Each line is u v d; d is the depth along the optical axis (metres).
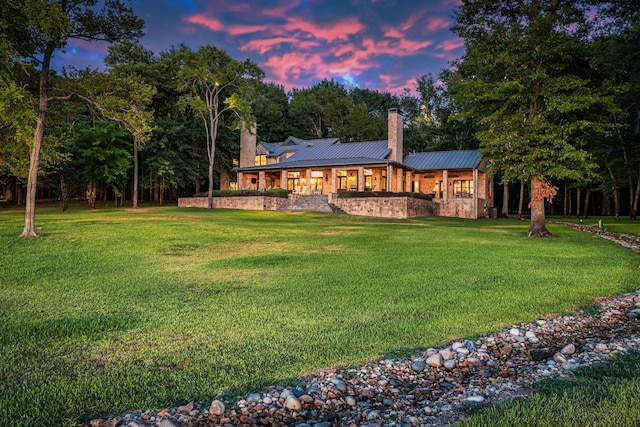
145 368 3.88
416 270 9.12
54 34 14.41
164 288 7.50
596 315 5.79
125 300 6.61
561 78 16.52
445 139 51.78
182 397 3.34
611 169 32.56
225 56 35.94
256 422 3.03
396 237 16.20
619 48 25.91
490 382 3.80
